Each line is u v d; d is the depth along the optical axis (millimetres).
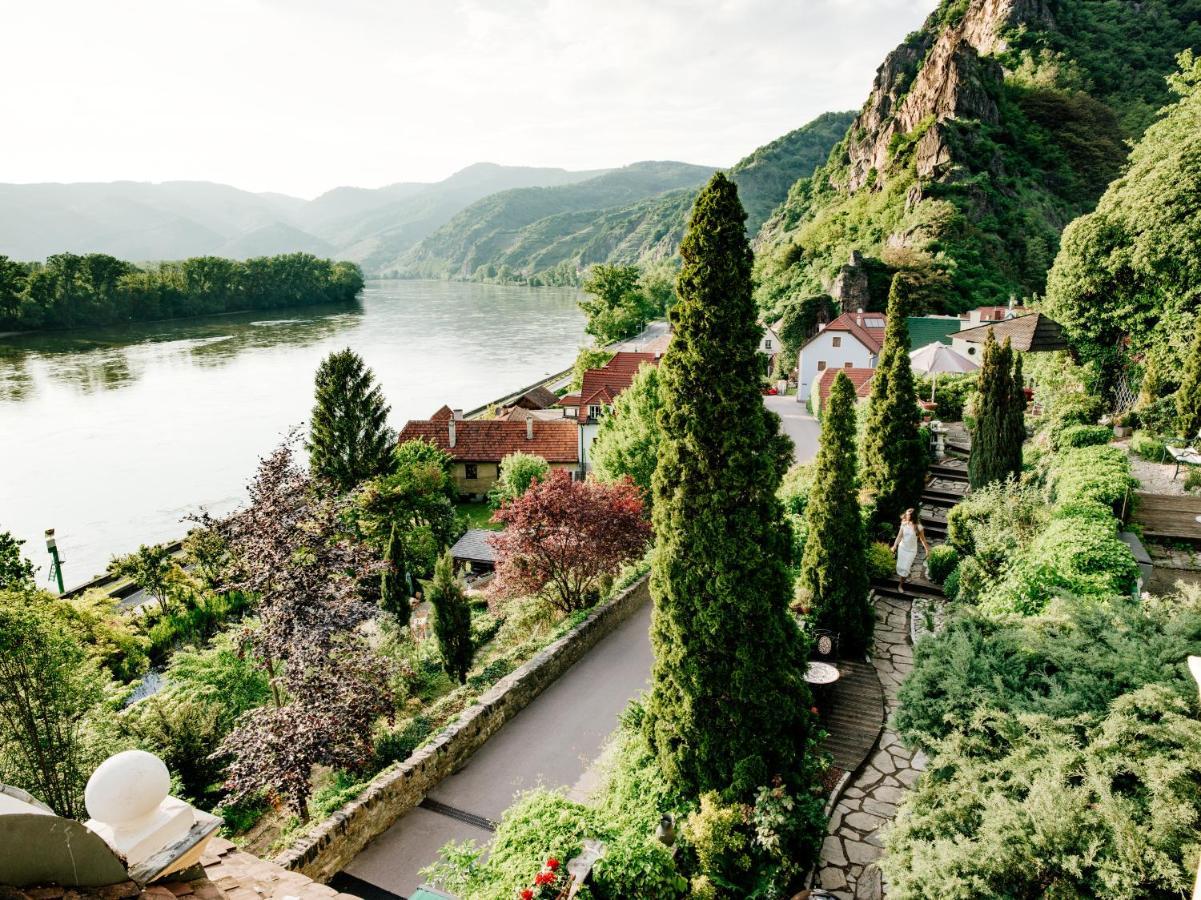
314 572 14297
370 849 11695
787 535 11344
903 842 7836
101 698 14359
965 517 18281
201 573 27891
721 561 10352
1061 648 9453
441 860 11438
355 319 161000
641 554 21891
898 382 19984
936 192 88750
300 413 71312
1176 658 8766
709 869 9477
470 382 89625
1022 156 97188
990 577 15617
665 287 140750
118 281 140750
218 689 17688
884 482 20594
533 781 13367
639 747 12086
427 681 19969
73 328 133625
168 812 4688
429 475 37312
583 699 16266
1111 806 6707
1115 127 101812
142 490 51438
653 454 30000
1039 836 6664
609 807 10891
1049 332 26422
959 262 80000
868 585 15766
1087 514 14594
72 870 3980
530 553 20156
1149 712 7801
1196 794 6672
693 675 10742
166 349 109875
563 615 21250
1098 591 11930
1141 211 25672
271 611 13922
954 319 62938
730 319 10102
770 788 10375
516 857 8336
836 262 97125
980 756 8430
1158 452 21719
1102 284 27000
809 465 25547
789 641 11414
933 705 9336
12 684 12477
